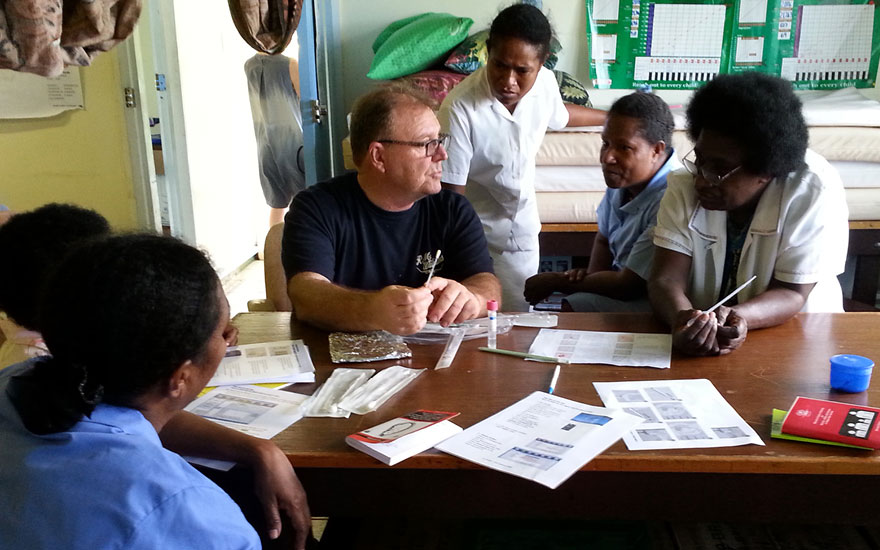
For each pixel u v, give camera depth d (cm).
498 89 223
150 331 73
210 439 107
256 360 144
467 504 111
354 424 116
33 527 72
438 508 112
